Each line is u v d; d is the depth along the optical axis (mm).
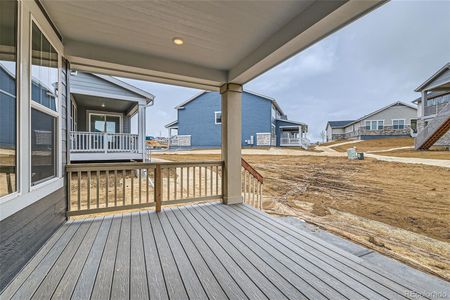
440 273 2082
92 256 2000
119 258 1974
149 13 2217
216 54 3188
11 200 1551
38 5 1987
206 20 2342
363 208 4117
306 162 8867
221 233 2600
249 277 1698
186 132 15680
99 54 2904
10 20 1598
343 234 3104
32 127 1954
